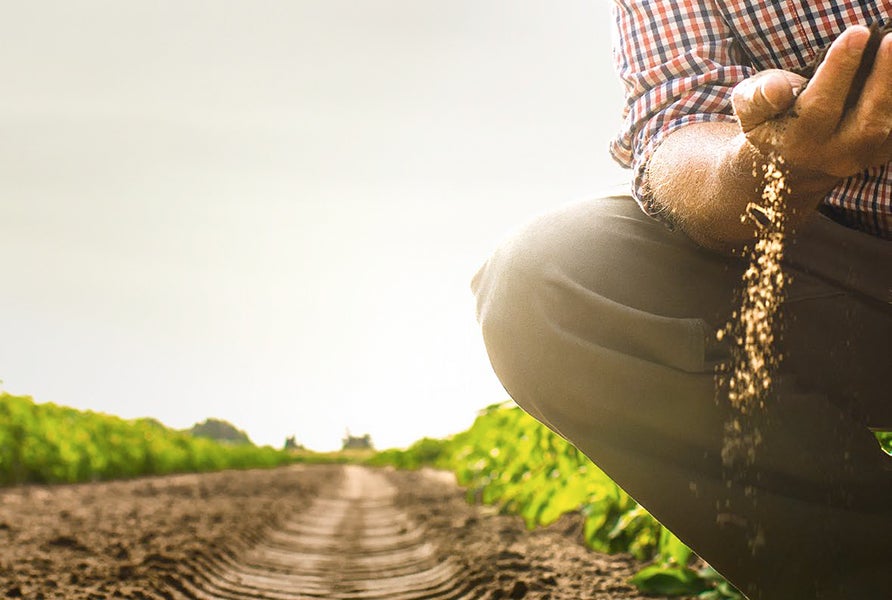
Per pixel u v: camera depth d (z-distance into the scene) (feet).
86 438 58.29
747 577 5.58
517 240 6.13
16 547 15.56
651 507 5.70
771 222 5.28
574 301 5.78
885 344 6.35
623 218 6.16
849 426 5.70
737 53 6.11
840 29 5.77
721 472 5.55
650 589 10.84
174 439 94.27
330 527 26.17
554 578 11.82
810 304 6.30
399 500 40.19
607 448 5.72
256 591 12.94
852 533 5.49
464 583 12.49
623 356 5.63
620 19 6.25
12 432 48.65
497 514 25.46
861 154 4.62
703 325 5.67
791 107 4.54
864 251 6.21
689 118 5.70
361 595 12.51
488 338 6.14
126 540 16.87
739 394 5.54
